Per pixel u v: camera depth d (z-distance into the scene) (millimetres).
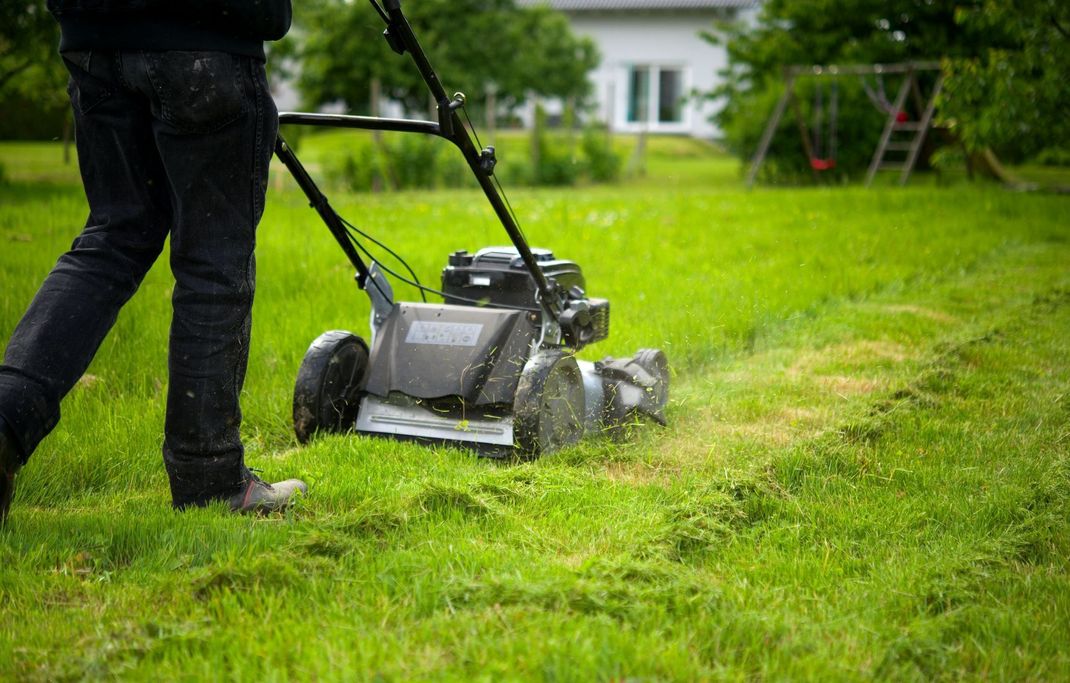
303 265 7949
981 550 3182
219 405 3361
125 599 2688
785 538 3291
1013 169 23031
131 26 3035
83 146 3260
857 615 2717
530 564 2967
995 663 2445
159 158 3291
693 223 12180
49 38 13836
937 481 3918
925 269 9109
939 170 18594
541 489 3713
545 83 27875
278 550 2977
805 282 8172
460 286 4898
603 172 22125
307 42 25203
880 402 4945
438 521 3334
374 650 2342
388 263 8375
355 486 3705
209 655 2354
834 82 19547
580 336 4777
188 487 3412
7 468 2980
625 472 4141
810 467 4000
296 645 2385
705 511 3414
